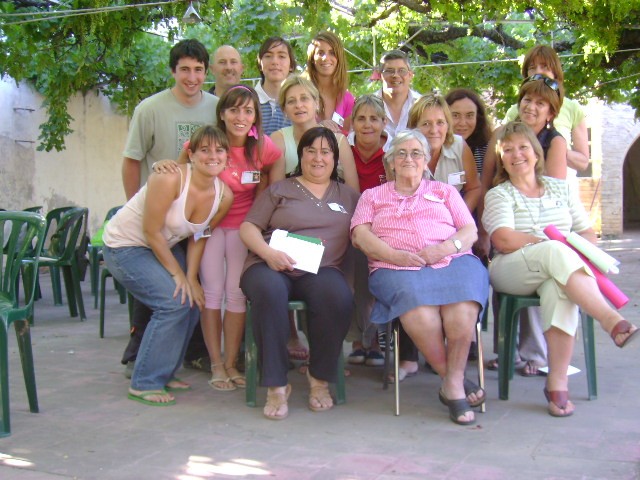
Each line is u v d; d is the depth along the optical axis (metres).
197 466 3.41
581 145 5.48
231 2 8.78
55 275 8.43
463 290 4.04
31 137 12.84
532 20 9.71
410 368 5.05
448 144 4.95
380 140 5.29
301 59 11.28
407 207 4.33
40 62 9.55
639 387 4.64
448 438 3.75
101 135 14.42
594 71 11.52
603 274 4.09
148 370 4.47
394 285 4.13
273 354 4.14
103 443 3.73
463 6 8.47
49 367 5.38
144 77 12.16
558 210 4.47
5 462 3.47
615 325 3.86
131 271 4.46
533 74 5.29
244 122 4.59
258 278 4.20
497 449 3.57
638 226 24.06
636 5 8.27
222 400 4.51
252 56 10.04
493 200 4.52
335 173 4.70
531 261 4.17
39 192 13.03
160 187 4.32
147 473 3.33
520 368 5.10
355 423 4.03
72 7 8.70
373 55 11.67
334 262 4.45
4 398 3.86
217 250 4.71
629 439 3.67
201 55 4.98
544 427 3.89
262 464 3.43
